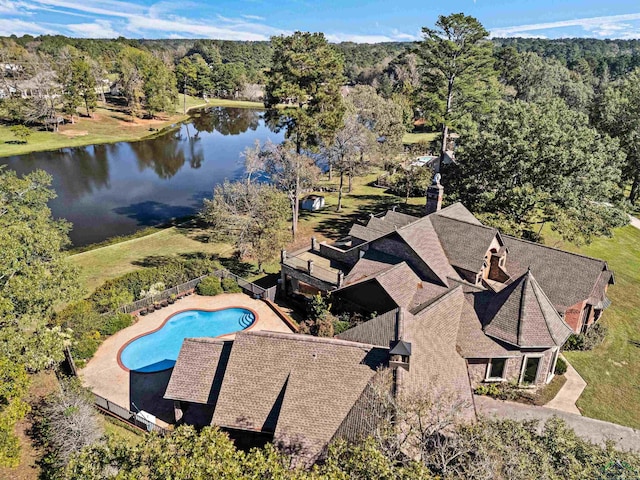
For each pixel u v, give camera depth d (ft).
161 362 106.63
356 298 115.65
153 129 437.17
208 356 85.97
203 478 42.55
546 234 177.47
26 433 80.23
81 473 49.19
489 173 158.30
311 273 128.57
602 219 148.15
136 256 166.81
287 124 201.67
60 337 86.33
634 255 167.43
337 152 211.41
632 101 199.72
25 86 428.97
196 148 372.99
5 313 80.89
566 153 140.97
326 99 195.93
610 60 615.57
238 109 601.21
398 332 76.69
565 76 404.16
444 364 81.71
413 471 44.83
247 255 154.30
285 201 153.28
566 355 106.32
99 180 277.64
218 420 75.77
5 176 133.90
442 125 226.58
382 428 56.13
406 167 245.24
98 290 124.57
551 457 52.06
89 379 98.99
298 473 44.11
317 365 78.13
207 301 133.39
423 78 225.97
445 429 60.13
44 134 379.76
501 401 90.02
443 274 113.91
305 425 71.36
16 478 71.36
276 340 82.17
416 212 211.61
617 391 94.12
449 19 200.75
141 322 121.49
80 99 406.41
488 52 212.02
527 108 162.09
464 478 48.32
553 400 90.63
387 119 262.88
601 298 113.91
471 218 143.02
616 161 164.45
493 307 95.40
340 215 211.41
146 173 296.51
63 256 103.09
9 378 71.00
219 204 152.25
